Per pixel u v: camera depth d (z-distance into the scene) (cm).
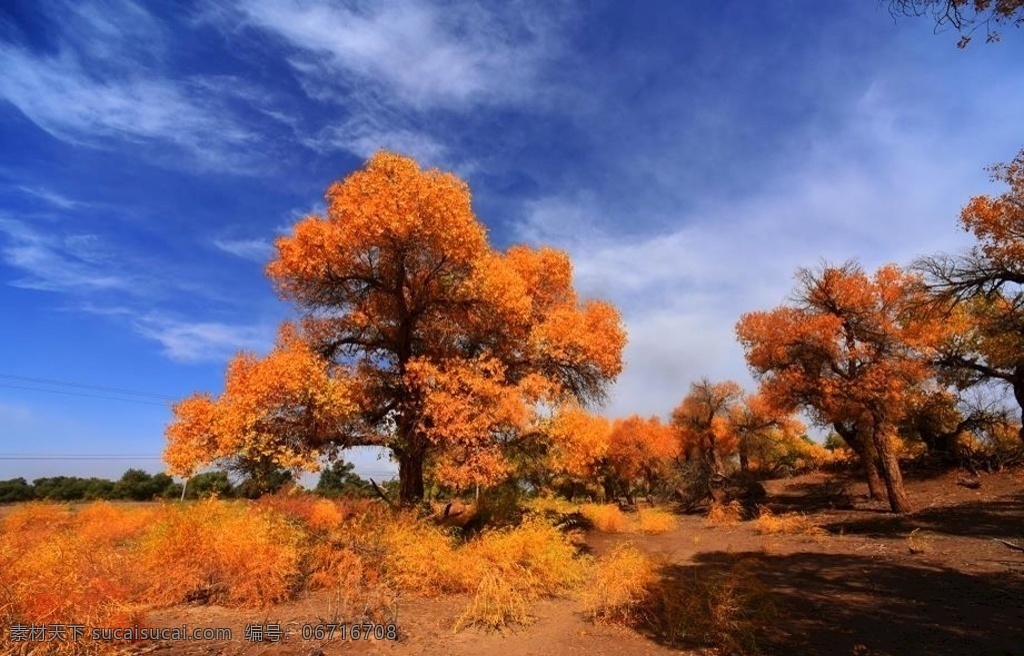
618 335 1731
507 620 809
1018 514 1869
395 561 1025
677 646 680
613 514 2353
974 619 760
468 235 1355
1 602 573
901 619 770
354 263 1430
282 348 1453
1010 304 1948
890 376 2286
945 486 2806
